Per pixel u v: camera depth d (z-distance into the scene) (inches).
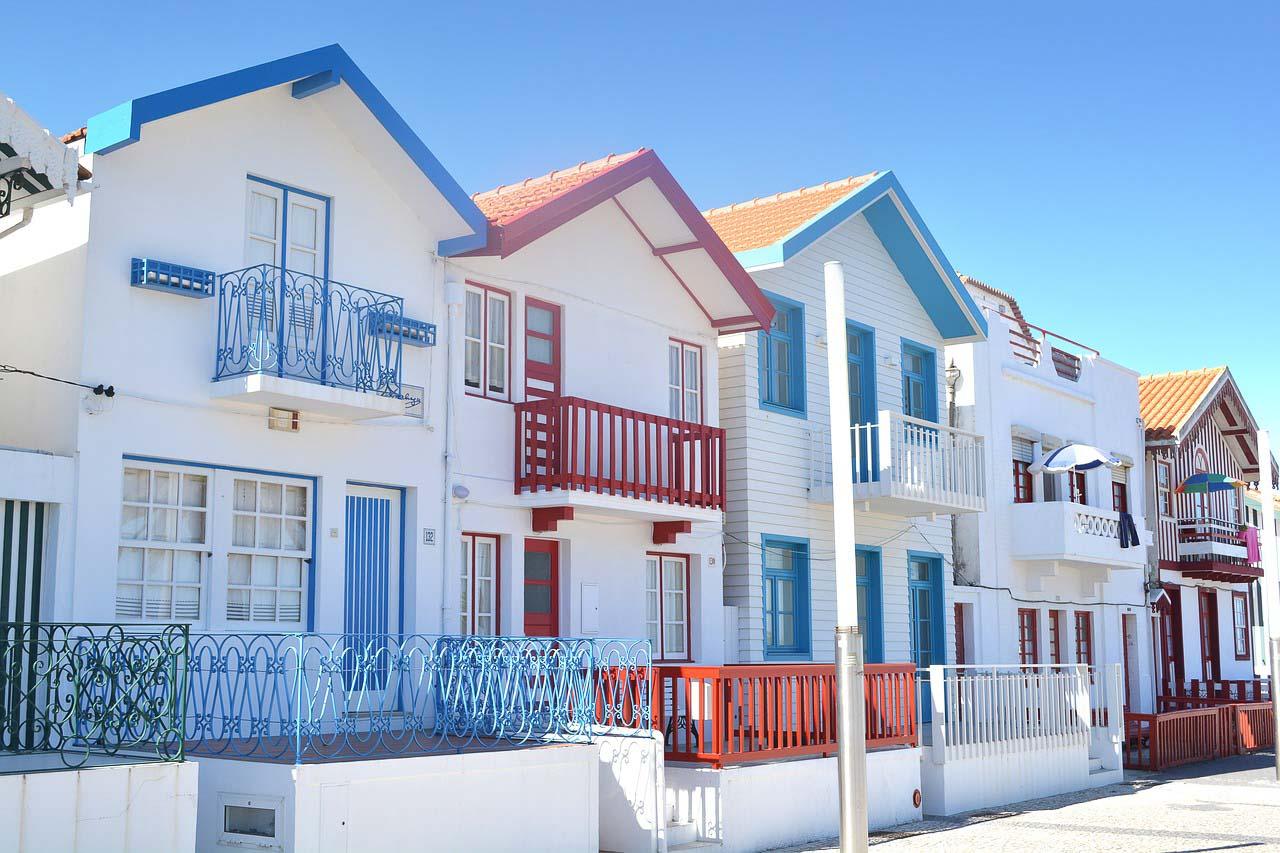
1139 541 1071.6
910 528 868.6
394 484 552.7
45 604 437.4
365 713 535.2
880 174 818.8
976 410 965.2
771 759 567.2
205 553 490.0
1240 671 1379.2
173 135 487.8
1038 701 778.8
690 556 707.4
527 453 609.9
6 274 488.4
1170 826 625.9
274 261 520.4
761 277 767.7
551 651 544.7
